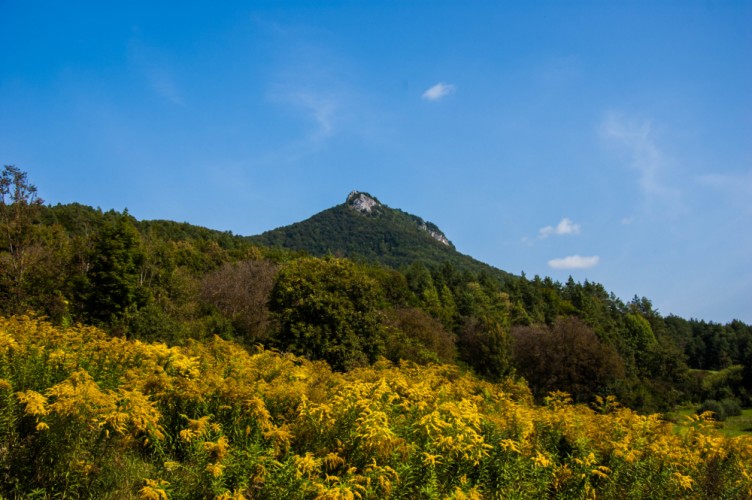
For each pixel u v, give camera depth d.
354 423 5.66
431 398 7.42
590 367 36.41
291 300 22.11
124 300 27.81
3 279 22.81
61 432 4.64
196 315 31.88
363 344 22.30
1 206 25.27
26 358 6.20
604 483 6.61
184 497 4.40
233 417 5.86
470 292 80.19
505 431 6.56
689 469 7.14
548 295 95.12
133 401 5.23
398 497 4.88
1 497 4.40
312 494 4.48
